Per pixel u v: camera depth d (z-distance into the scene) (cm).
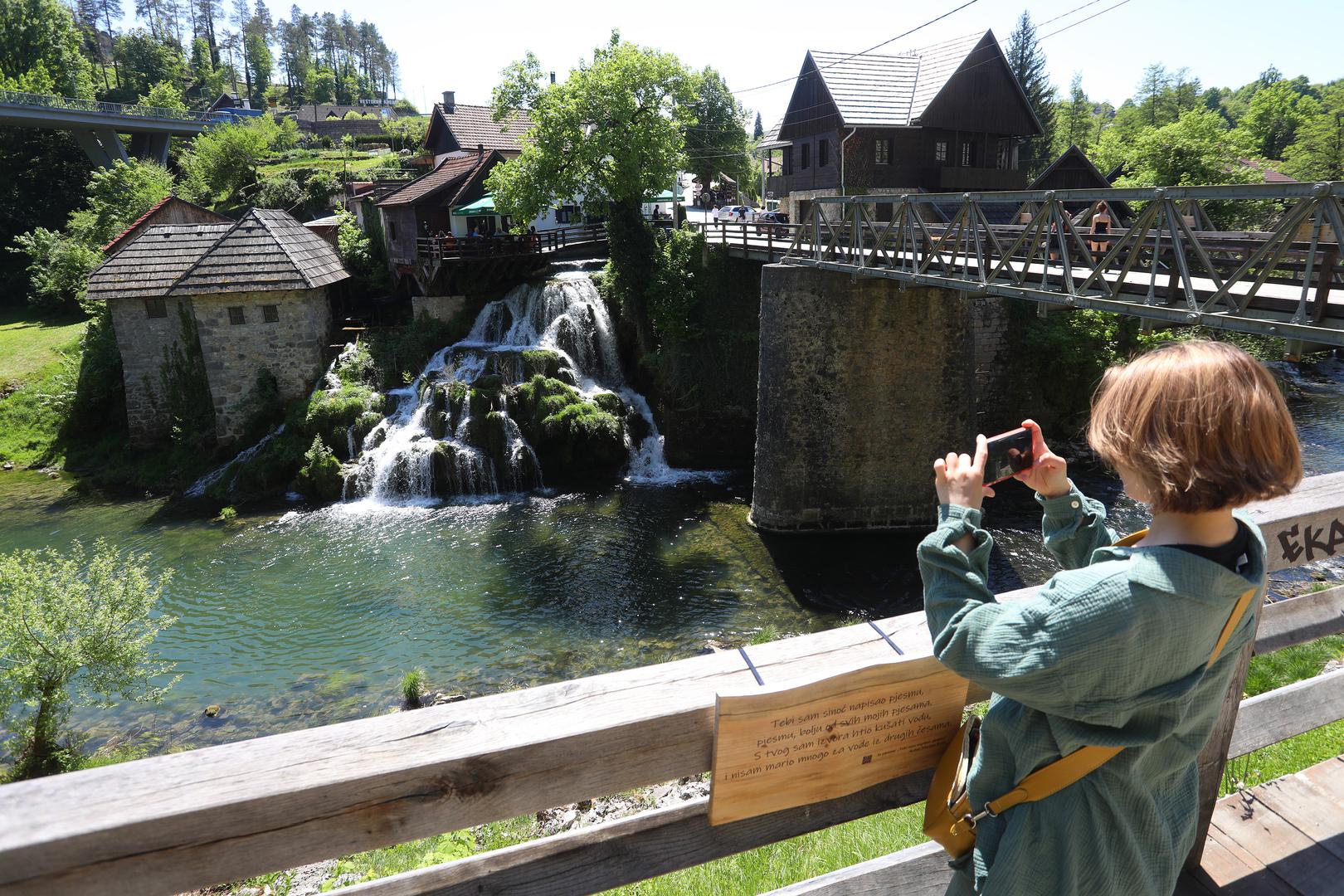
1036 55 6262
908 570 1716
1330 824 251
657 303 2516
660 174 2545
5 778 1027
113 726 1213
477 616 1544
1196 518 130
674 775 166
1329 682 270
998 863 142
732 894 404
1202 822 228
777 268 1845
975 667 134
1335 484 247
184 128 6581
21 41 7100
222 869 134
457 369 2462
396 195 3244
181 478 2405
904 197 1505
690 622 1505
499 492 2283
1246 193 845
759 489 1959
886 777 180
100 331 2847
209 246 2658
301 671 1368
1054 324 2470
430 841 734
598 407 2427
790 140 3534
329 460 2242
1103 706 126
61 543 1980
